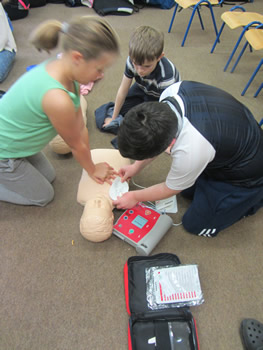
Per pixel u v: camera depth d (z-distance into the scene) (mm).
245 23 2102
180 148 761
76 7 3096
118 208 1151
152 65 1210
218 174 999
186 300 979
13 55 2186
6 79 2051
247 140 862
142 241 1113
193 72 2225
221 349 928
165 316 946
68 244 1177
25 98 801
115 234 1171
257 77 2211
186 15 3092
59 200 1333
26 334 950
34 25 2707
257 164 917
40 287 1056
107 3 2955
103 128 1646
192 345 896
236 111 840
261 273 1108
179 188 913
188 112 758
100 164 1238
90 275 1089
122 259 1134
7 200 1266
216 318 993
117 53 721
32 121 875
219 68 2295
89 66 708
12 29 2426
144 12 3105
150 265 1076
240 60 2414
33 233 1210
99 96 1915
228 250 1174
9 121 887
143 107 642
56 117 796
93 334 953
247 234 1229
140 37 1129
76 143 944
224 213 1030
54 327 965
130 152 660
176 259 1095
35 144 985
